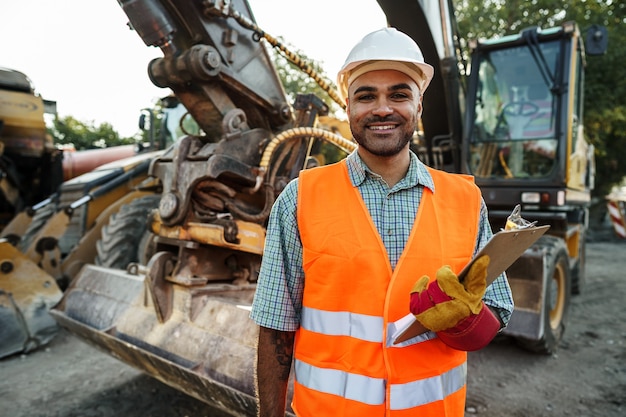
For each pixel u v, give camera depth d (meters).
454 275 1.02
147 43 2.69
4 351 3.82
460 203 1.30
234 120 2.91
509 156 4.60
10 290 4.00
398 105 1.22
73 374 3.55
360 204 1.23
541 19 12.52
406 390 1.17
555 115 4.40
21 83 5.99
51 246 4.74
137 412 2.97
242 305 2.42
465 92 5.16
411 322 1.07
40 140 6.27
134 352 2.53
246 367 2.12
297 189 1.30
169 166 2.94
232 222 2.66
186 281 2.57
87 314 3.05
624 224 14.93
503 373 3.61
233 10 2.79
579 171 5.20
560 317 4.20
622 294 6.45
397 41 1.22
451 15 4.81
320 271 1.22
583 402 3.14
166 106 6.07
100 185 5.15
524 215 4.54
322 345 1.22
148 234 4.29
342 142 3.13
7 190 6.38
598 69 10.92
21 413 2.94
